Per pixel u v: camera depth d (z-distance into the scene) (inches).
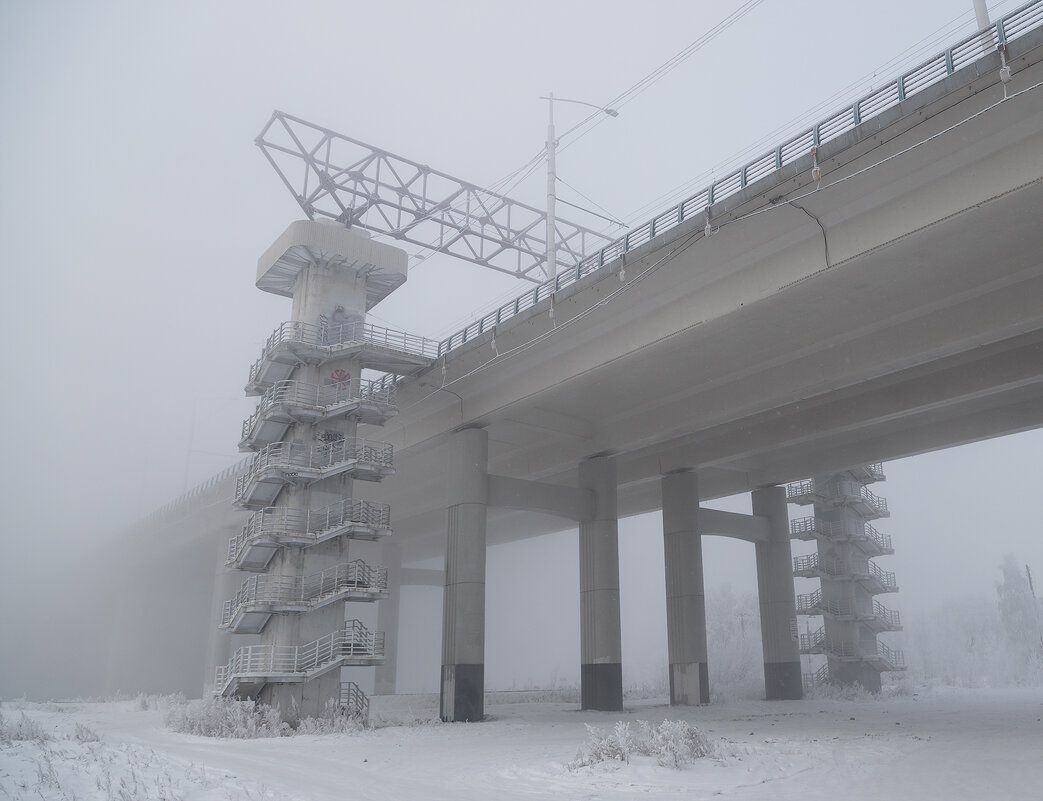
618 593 1967.3
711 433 2090.3
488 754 986.1
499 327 1625.2
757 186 1124.5
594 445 2001.7
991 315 1243.8
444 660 1748.3
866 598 2465.6
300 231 1715.1
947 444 1952.5
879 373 1429.6
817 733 1059.3
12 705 2237.9
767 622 2294.5
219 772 732.7
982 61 889.5
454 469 1860.2
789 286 1170.0
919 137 970.7
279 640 1507.1
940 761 763.4
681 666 2073.1
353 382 1702.8
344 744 1200.2
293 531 1552.7
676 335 1362.0
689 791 649.6
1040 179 903.7
